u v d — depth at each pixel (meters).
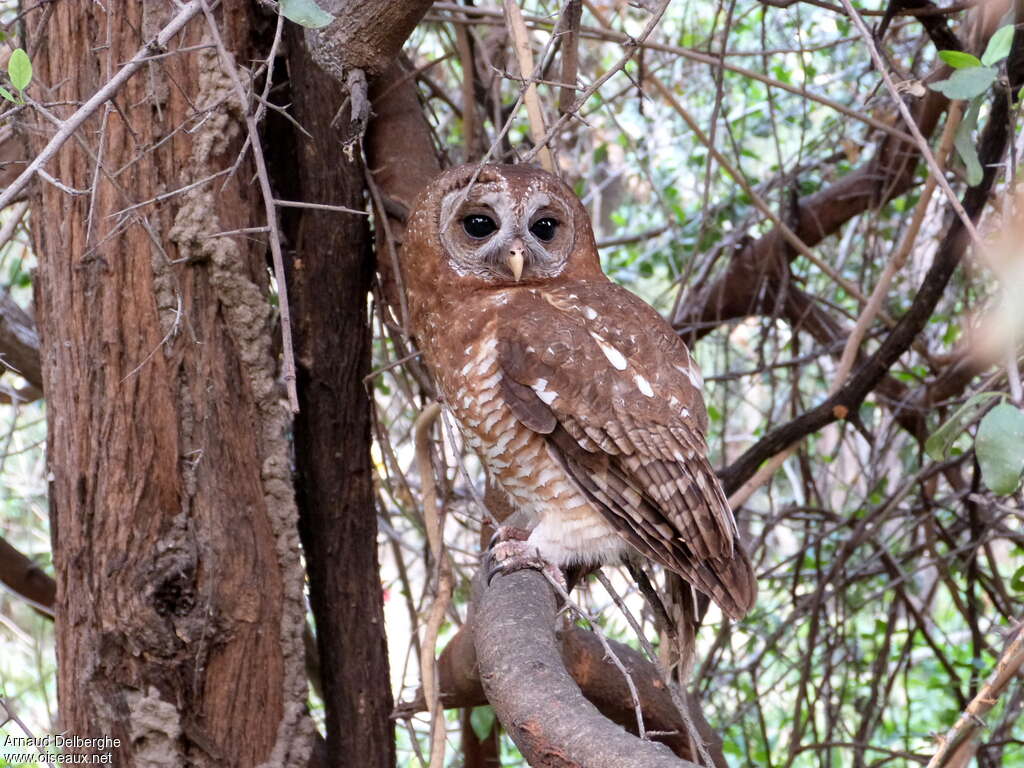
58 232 5.51
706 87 10.04
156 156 5.49
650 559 5.51
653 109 10.34
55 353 5.56
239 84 4.33
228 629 5.53
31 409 9.73
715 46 9.72
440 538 6.57
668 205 10.04
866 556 10.54
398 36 5.37
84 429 5.44
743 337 11.98
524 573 5.12
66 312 5.48
